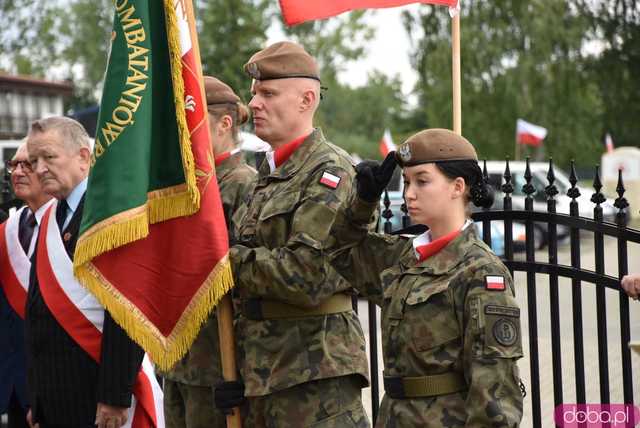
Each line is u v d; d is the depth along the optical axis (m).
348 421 7.18
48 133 7.98
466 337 6.02
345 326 7.29
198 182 7.18
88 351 7.77
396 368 6.29
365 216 6.62
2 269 8.98
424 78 60.03
